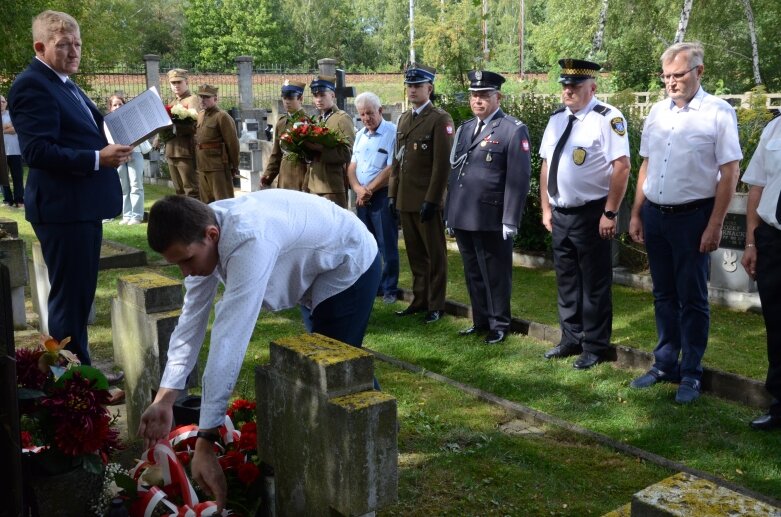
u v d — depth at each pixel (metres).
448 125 5.87
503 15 59.47
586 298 4.95
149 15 59.50
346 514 2.30
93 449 2.60
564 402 4.41
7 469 2.25
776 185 3.84
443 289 6.09
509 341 5.52
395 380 4.72
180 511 2.51
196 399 3.32
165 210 2.38
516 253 8.27
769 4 26.61
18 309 5.53
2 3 19.66
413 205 6.01
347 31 68.50
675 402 4.37
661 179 4.39
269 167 7.93
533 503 3.27
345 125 7.03
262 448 2.64
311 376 2.35
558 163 4.89
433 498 3.30
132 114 4.22
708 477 3.47
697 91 4.31
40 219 3.96
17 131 3.87
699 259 4.35
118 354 3.63
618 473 3.55
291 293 2.96
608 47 28.19
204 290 2.66
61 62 3.93
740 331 5.71
